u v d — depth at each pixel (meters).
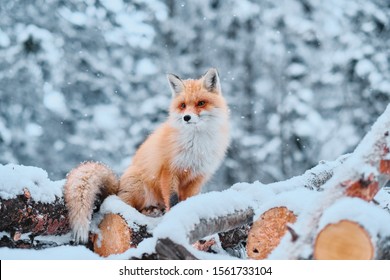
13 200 5.66
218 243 6.51
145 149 7.23
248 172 18.33
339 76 18.48
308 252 3.89
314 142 18.41
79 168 6.55
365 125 18.23
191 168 7.14
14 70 17.44
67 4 19.06
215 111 7.28
